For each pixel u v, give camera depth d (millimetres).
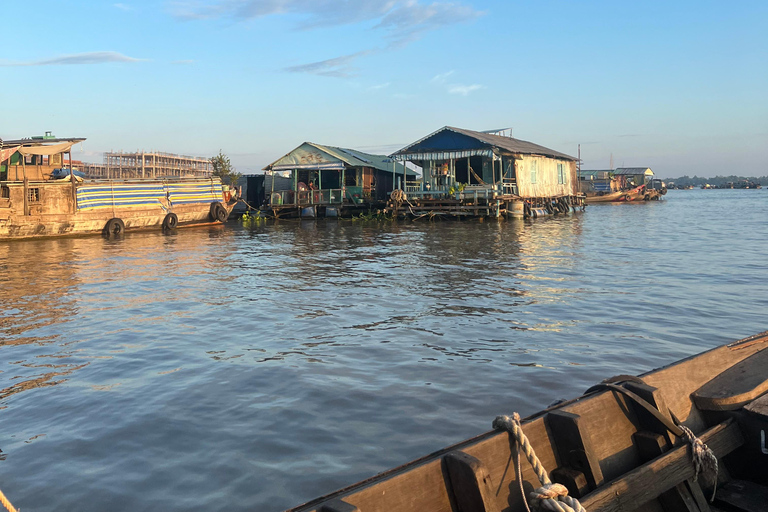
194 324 10219
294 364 7816
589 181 77375
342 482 4730
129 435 5711
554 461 3695
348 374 7344
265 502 4469
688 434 3914
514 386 6762
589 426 3824
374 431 5664
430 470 3148
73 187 27984
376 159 48000
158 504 4473
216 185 37000
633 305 11055
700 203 72312
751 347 5273
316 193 39906
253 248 22875
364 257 19297
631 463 3977
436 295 12359
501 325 9672
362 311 10961
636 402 4051
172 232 31562
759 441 4156
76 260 19328
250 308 11461
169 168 79812
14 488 4746
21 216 26172
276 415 6109
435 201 36062
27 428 5949
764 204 66250
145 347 8820
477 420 5852
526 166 39781
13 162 27391
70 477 4914
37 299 12586
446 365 7594
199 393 6816
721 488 4086
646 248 20922
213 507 4418
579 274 14930
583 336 8898
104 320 10602
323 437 5555
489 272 15445
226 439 5570
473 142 35156
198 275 15844
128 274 16109
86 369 7832
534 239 24609
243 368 7695
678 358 7746
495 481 3387
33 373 7699
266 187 45562
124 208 30625
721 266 16031
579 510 3094
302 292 13055
